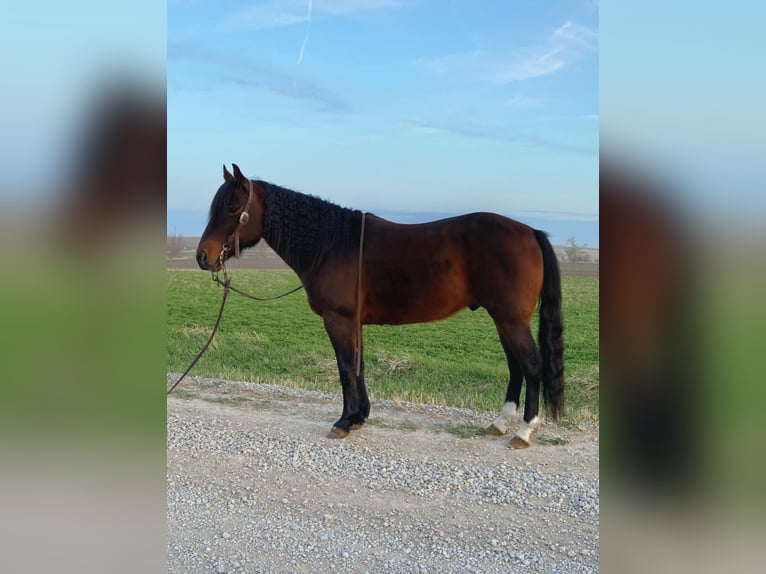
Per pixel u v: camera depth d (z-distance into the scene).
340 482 3.79
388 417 5.25
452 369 7.24
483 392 6.29
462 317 10.09
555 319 4.36
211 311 10.32
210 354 8.23
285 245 4.68
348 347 4.67
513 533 3.12
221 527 3.18
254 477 3.87
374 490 3.68
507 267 4.24
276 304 10.75
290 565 2.79
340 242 4.57
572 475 3.89
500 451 4.37
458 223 4.43
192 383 6.70
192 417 5.24
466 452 4.35
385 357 7.72
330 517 3.30
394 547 2.98
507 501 3.51
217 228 4.57
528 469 4.01
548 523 3.23
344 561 2.83
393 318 4.65
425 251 4.41
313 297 4.69
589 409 5.56
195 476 3.88
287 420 5.19
